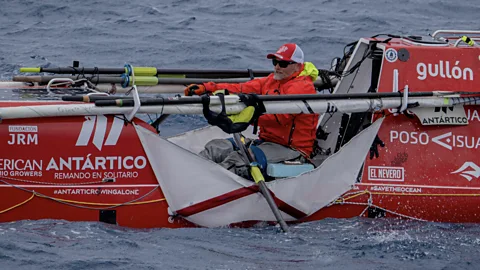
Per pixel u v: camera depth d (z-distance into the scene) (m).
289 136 23.78
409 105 23.02
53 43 47.38
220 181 21.95
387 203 23.09
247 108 21.83
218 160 23.56
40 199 21.02
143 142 21.42
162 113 21.42
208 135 26.84
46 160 20.92
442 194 23.25
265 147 23.80
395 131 23.36
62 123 20.98
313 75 24.16
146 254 19.30
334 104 22.58
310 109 22.42
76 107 20.80
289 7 58.28
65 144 20.98
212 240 20.77
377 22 53.00
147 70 26.20
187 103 21.33
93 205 21.28
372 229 22.19
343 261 19.38
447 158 23.47
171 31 50.28
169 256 19.27
